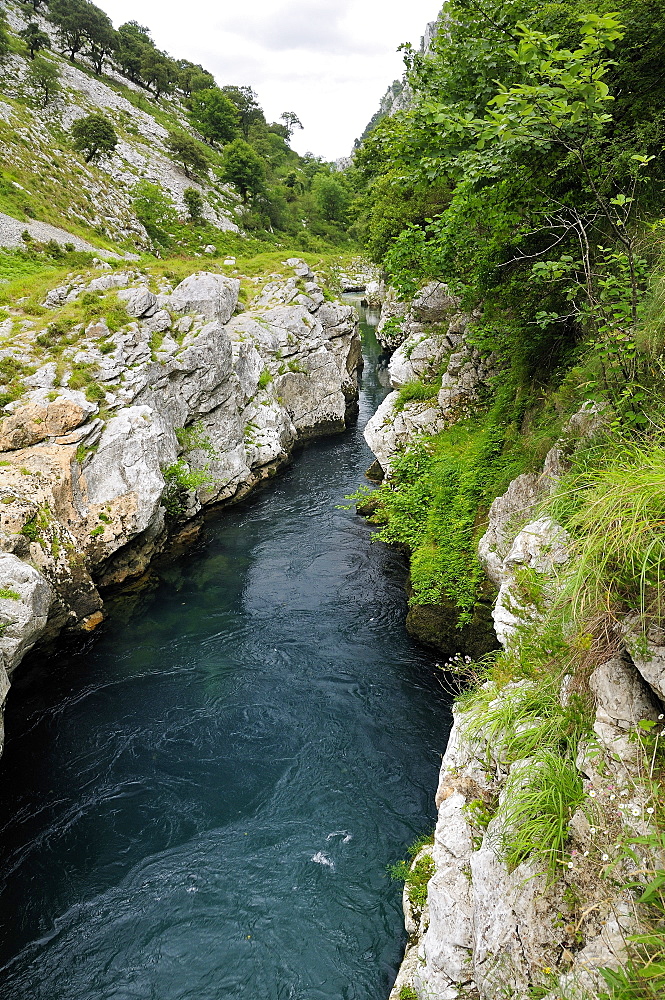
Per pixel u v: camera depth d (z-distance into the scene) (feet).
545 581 17.62
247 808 30.89
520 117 16.37
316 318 105.50
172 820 30.58
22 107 213.87
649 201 22.89
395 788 31.24
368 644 43.45
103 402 58.54
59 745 36.22
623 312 17.02
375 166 83.76
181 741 35.99
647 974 9.18
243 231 249.75
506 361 41.93
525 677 17.65
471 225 30.45
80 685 41.73
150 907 26.27
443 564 37.27
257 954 24.00
